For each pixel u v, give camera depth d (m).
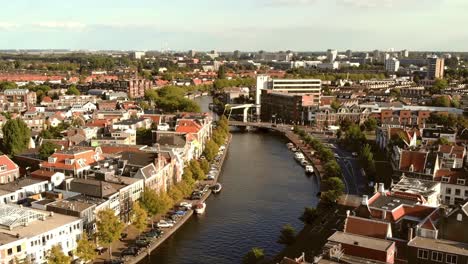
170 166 192.88
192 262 140.00
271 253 145.62
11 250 112.94
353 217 115.75
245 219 174.12
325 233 152.25
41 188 164.75
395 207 126.06
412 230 112.88
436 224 115.44
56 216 135.00
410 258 106.94
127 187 158.88
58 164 180.00
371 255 99.00
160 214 172.38
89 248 128.50
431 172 175.00
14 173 188.62
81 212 135.25
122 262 132.88
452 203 169.50
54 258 118.50
